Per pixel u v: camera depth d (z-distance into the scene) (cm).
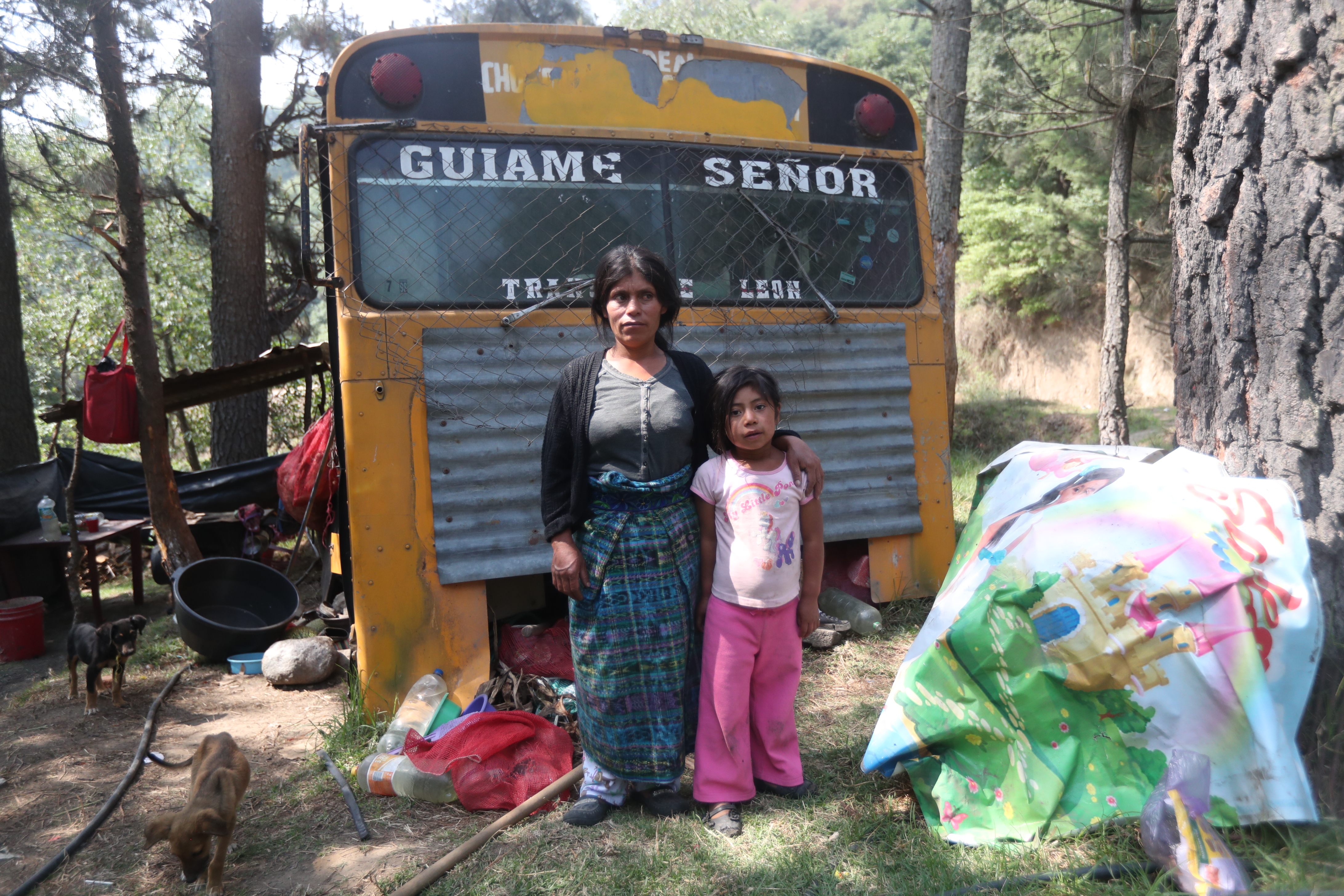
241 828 311
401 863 282
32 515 727
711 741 297
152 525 699
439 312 398
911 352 487
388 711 382
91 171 962
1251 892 221
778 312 457
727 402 281
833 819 294
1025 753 276
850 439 470
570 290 423
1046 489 314
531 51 427
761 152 464
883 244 490
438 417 392
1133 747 263
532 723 335
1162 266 1182
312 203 647
